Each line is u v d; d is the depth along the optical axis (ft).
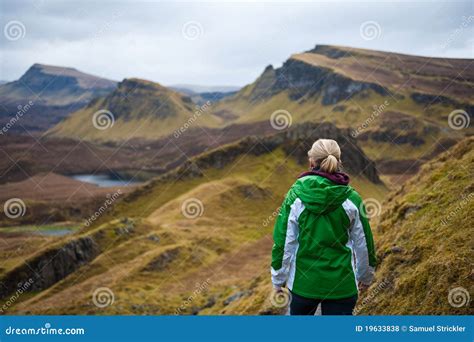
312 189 22.11
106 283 442.09
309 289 22.45
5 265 552.41
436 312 35.32
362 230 22.75
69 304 336.29
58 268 509.76
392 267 45.93
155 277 458.91
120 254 534.78
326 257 22.26
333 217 22.16
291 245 22.88
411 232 51.70
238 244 588.91
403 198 68.69
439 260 39.52
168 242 579.48
